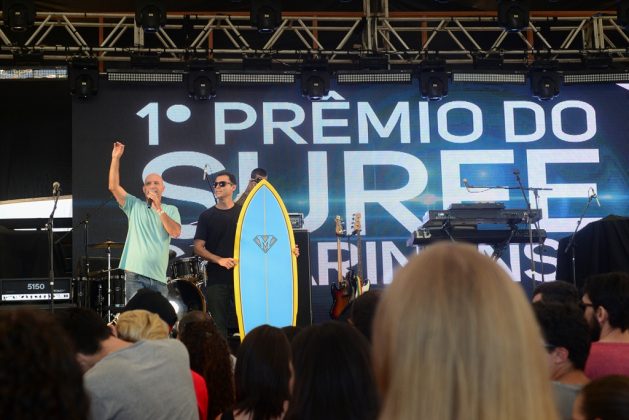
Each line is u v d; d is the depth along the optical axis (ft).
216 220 24.43
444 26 37.06
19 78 32.45
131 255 24.75
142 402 8.30
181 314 24.34
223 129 34.06
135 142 33.63
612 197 34.91
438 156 34.60
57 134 36.86
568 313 8.91
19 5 31.55
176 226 24.85
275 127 34.24
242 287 23.16
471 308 3.58
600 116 35.27
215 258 23.68
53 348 4.04
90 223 32.89
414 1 35.70
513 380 3.56
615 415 5.28
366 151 34.42
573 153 35.06
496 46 35.29
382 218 34.12
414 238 28.35
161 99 33.96
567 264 26.58
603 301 10.41
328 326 6.04
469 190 34.47
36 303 27.02
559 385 8.32
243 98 34.27
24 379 3.92
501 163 34.78
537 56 34.94
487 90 35.14
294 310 23.34
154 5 32.04
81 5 32.78
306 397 5.85
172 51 33.55
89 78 32.89
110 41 36.83
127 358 8.57
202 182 33.73
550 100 35.27
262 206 23.67
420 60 35.29
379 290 10.48
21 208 36.65
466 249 3.74
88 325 9.23
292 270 23.48
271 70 33.83
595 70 34.76
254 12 32.30
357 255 33.04
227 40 37.19
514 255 34.06
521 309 3.63
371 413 5.79
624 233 24.52
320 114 34.45
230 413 8.69
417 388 3.58
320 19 34.55
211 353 11.28
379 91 34.78
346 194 34.12
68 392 4.02
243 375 8.69
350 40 37.22
